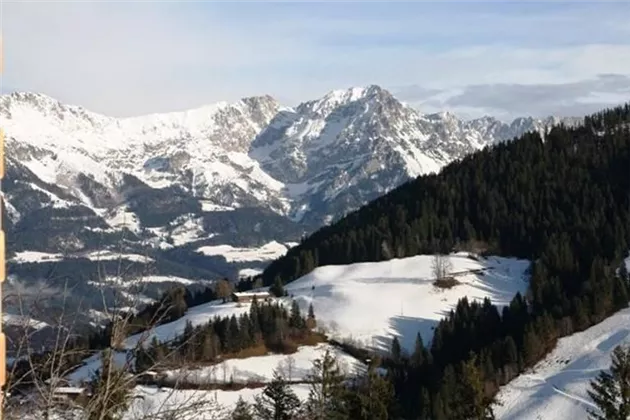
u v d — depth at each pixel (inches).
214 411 465.4
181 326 3742.6
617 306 3919.8
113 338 423.5
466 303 4001.0
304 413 1472.7
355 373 3405.5
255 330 3688.5
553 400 3031.5
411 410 2878.9
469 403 1962.4
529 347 3457.2
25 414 406.6
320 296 4758.9
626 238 4845.0
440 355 3619.6
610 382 1908.2
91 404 414.3
